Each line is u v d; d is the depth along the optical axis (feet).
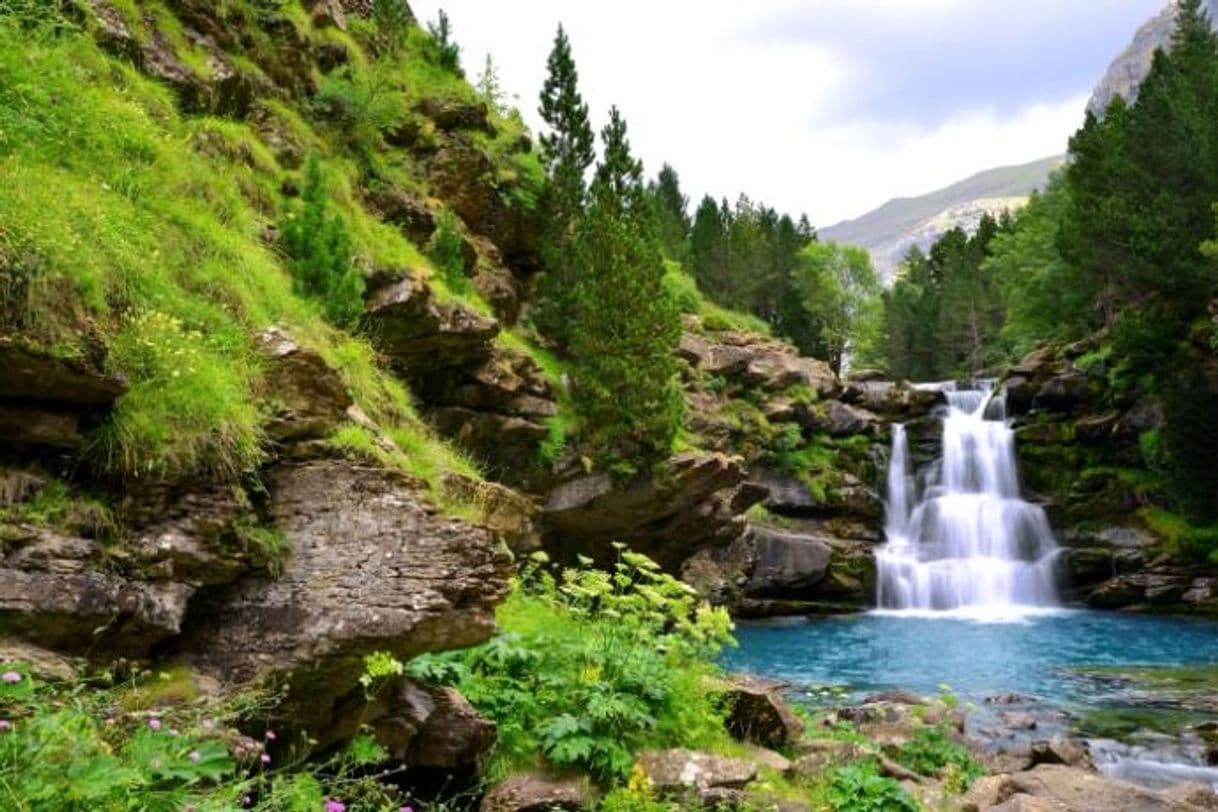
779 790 25.68
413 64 73.56
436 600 19.70
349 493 21.13
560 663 27.09
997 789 30.04
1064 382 130.93
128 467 17.60
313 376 22.84
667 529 73.72
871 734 38.32
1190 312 124.67
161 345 19.13
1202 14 208.13
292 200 44.34
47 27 28.99
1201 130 133.39
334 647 18.63
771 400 118.52
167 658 17.65
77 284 17.98
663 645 29.66
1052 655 73.61
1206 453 109.09
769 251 278.05
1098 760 40.42
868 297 288.92
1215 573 104.37
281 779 16.03
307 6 64.49
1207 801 31.78
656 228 81.15
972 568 111.65
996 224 329.72
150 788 12.45
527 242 76.43
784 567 102.17
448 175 68.13
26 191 18.86
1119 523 116.16
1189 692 57.26
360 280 38.60
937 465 132.26
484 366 57.98
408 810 18.48
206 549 18.20
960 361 279.49
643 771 23.47
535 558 35.78
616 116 78.54
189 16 48.42
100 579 16.15
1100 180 147.64
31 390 16.57
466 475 32.40
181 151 32.12
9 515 15.90
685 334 116.88
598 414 66.39
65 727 11.66
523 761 23.63
